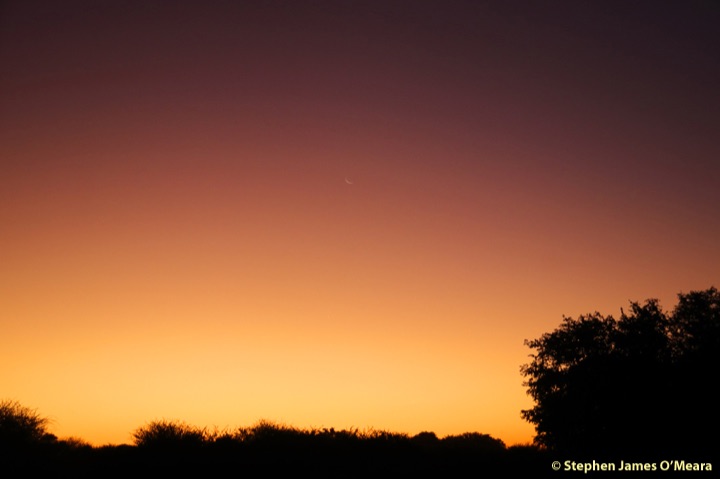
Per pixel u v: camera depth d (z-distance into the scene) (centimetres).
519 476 2145
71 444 2386
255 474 2016
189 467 2066
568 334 2816
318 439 2494
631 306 2798
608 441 2478
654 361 2605
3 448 2077
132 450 2264
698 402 2425
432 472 2169
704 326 2603
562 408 2681
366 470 2141
